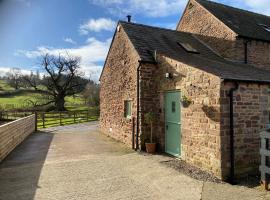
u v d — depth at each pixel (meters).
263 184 6.54
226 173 7.18
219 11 16.17
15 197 6.00
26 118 15.25
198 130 8.18
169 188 6.53
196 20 16.30
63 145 12.47
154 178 7.26
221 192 6.25
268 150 6.43
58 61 47.75
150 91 10.95
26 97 55.34
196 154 8.30
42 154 10.44
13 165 8.74
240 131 7.47
